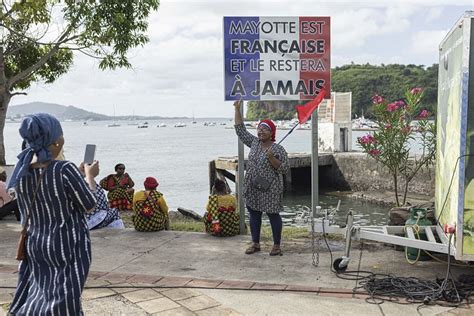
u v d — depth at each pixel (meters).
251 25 7.11
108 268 5.76
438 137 6.16
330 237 7.09
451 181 5.04
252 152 6.27
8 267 5.80
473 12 4.54
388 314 4.38
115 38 12.15
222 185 7.44
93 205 3.26
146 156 40.81
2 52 11.98
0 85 11.98
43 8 11.78
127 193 11.21
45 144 3.16
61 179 3.14
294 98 7.23
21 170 3.12
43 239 3.15
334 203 17.34
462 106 4.62
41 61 12.62
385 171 18.42
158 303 4.62
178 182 23.61
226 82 7.12
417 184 17.31
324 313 4.40
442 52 5.96
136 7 12.48
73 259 3.18
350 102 21.00
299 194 19.98
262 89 7.18
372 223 13.56
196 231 7.96
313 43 7.20
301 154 20.73
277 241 6.23
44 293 3.13
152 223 7.51
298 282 5.22
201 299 4.73
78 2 11.95
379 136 9.05
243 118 6.95
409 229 5.72
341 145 20.98
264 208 6.14
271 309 4.49
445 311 4.45
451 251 4.98
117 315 4.34
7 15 11.48
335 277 5.38
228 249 6.54
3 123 12.28
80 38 12.38
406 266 5.73
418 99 8.94
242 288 5.03
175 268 5.74
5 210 8.72
